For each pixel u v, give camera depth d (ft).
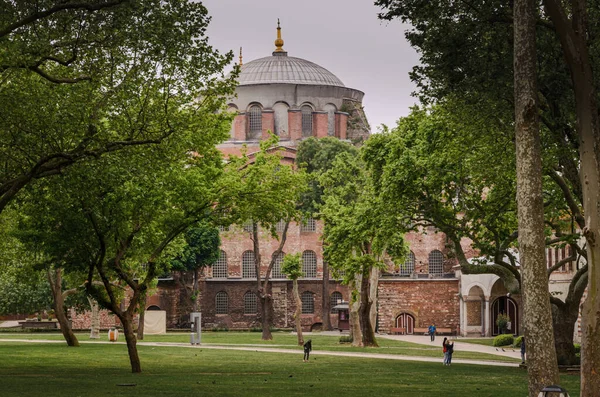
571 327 154.71
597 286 84.28
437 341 296.71
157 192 138.41
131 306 144.15
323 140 394.52
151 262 146.00
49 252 141.59
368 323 247.70
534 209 83.30
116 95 109.81
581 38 88.22
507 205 144.46
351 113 447.83
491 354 220.84
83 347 220.64
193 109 121.19
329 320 382.01
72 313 360.89
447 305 355.56
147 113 115.34
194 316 253.65
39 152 110.83
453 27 106.73
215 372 146.00
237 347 239.30
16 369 146.51
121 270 143.74
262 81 437.17
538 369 82.94
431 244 385.91
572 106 109.60
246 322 392.47
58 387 110.93
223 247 396.78
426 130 156.66
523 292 83.92
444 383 126.52
